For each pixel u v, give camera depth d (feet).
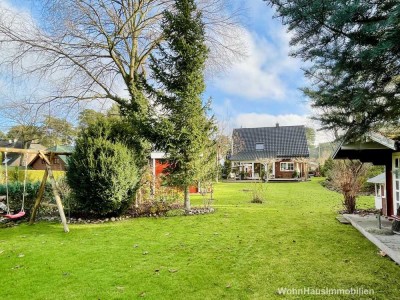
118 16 41.55
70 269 14.89
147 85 34.42
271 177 114.32
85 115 49.34
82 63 44.24
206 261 15.78
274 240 19.77
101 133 29.53
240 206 37.35
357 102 10.09
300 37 10.37
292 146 120.06
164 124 31.60
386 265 14.47
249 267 14.70
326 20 9.39
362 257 15.80
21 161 84.53
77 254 17.47
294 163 114.62
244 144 127.34
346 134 12.73
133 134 31.76
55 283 13.12
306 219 27.37
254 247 18.22
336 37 9.82
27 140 51.67
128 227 25.21
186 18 32.55
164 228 24.49
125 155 28.68
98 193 27.58
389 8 8.70
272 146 122.72
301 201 42.34
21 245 19.83
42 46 40.52
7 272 14.64
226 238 20.61
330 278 13.03
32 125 45.27
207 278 13.41
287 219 27.45
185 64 32.94
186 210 32.37
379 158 26.12
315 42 10.32
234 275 13.71
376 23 8.48
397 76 10.17
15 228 25.58
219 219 27.91
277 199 45.14
